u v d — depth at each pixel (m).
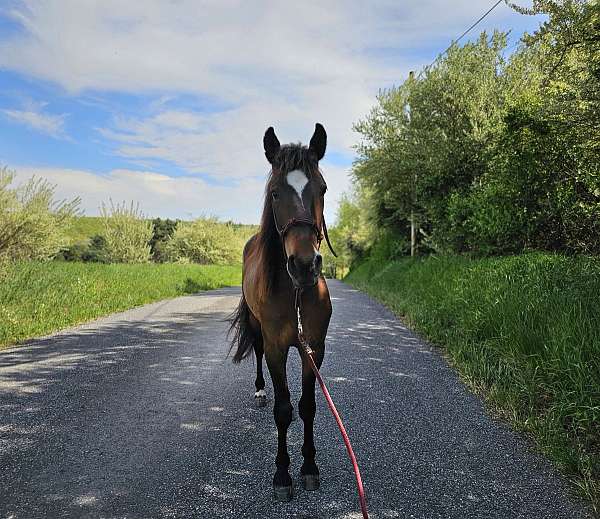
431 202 11.93
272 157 3.06
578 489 2.64
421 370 5.15
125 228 31.86
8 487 2.76
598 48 5.11
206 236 41.75
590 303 4.48
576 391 3.44
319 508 2.56
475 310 6.24
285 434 2.85
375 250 22.09
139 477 2.88
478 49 11.70
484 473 2.89
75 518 2.45
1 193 13.62
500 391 4.08
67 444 3.35
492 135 10.27
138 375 5.12
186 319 9.13
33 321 7.73
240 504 2.60
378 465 3.03
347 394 4.40
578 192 6.90
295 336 2.93
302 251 2.54
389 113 14.62
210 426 3.71
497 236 8.30
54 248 15.40
